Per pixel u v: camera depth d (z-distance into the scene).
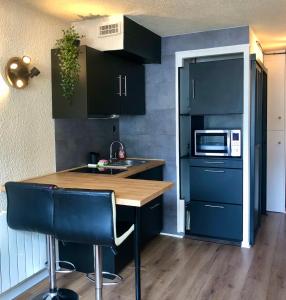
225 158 3.70
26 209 2.21
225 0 2.78
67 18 3.18
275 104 4.96
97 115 3.20
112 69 3.36
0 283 2.49
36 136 2.97
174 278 2.96
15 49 2.73
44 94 3.05
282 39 4.23
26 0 2.67
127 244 3.19
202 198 3.85
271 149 5.03
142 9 2.98
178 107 3.90
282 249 3.58
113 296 2.68
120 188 2.46
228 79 3.62
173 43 3.86
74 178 2.88
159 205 3.97
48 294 2.55
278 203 5.07
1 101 2.63
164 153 4.03
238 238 3.71
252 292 2.70
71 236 2.09
